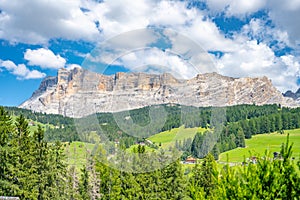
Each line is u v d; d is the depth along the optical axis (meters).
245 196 6.55
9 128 36.69
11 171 34.75
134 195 35.34
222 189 6.89
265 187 6.61
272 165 6.68
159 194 35.06
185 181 34.97
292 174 6.52
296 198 6.42
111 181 36.31
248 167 6.79
